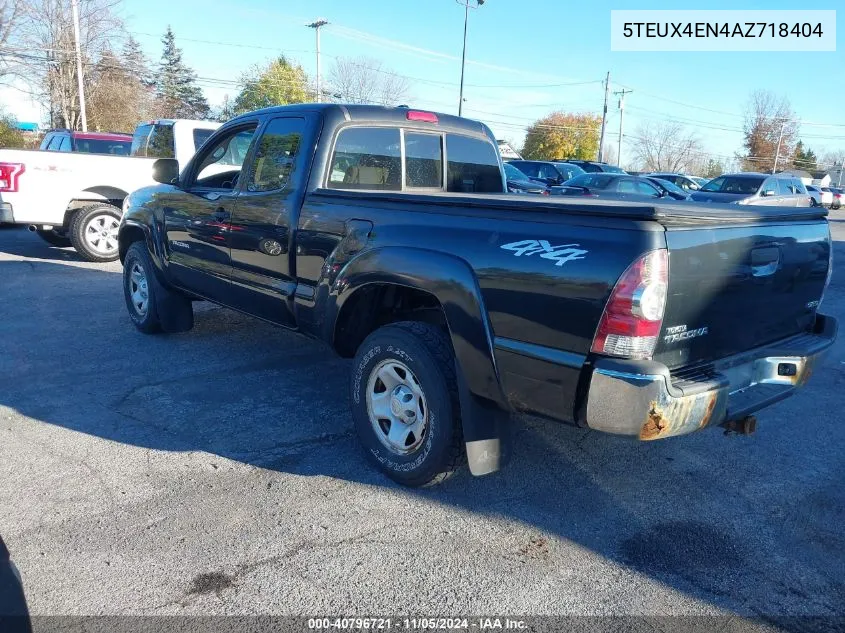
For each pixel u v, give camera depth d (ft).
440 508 11.46
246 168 15.69
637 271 8.71
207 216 16.70
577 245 9.24
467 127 17.38
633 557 10.25
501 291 10.02
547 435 14.71
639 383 8.74
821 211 12.35
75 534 10.38
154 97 176.76
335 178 14.30
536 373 9.74
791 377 11.68
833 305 30.35
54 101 120.67
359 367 12.48
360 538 10.50
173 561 9.78
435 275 10.80
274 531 10.62
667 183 54.60
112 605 8.83
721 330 10.32
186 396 16.14
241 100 168.04
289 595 9.14
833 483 12.88
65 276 30.42
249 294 15.58
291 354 19.69
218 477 12.26
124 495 11.55
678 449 14.25
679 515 11.53
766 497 12.26
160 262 19.11
